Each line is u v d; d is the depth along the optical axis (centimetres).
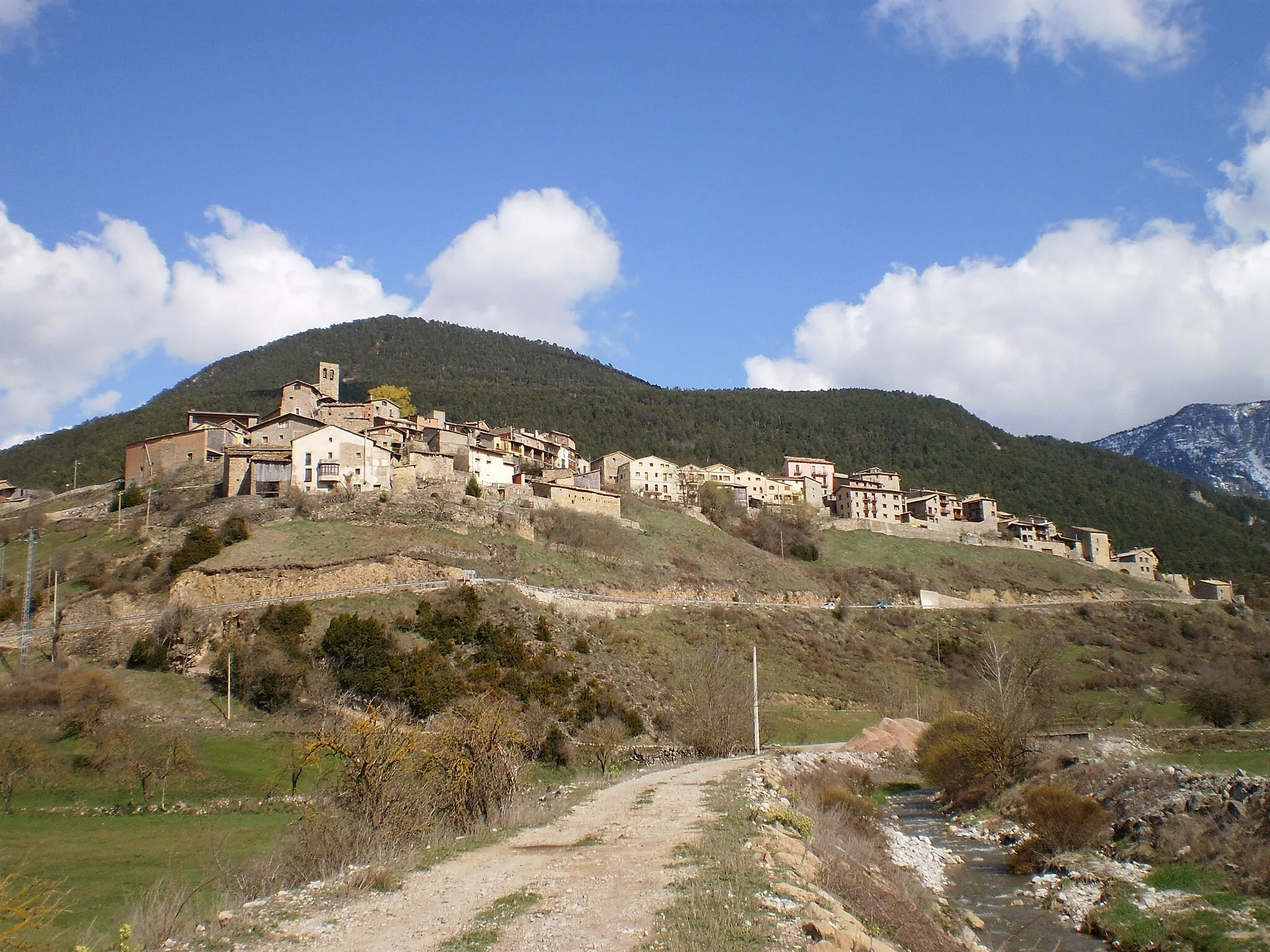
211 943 1936
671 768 6362
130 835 4212
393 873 2564
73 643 7944
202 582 8406
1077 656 12625
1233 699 8062
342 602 8400
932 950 2522
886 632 13112
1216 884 3622
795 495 19138
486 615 8656
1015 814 5297
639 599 11319
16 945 1964
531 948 1812
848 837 3984
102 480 16475
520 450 16238
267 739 6194
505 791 3697
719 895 2172
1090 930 3453
